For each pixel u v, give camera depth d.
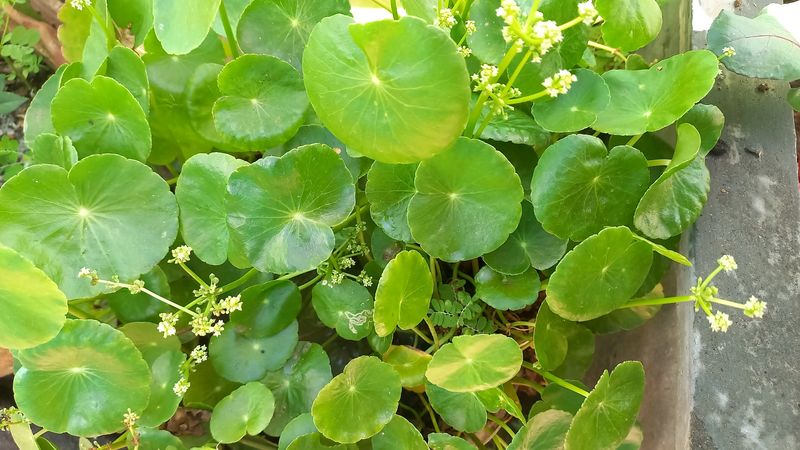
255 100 0.32
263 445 0.35
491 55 0.32
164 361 0.31
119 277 0.29
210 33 0.35
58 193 0.29
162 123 0.35
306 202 0.29
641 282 0.31
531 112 0.34
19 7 0.52
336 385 0.28
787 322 0.29
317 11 0.33
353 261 0.33
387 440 0.30
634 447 0.32
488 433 0.38
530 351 0.40
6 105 0.49
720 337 0.29
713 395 0.28
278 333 0.33
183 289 0.34
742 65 0.31
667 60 0.31
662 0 0.37
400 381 0.30
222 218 0.31
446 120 0.24
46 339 0.26
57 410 0.29
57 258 0.29
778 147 0.32
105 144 0.33
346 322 0.32
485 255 0.32
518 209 0.29
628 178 0.30
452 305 0.34
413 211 0.29
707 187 0.30
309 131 0.33
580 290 0.29
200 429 0.35
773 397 0.28
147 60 0.34
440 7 0.30
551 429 0.29
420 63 0.23
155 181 0.30
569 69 0.32
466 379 0.29
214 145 0.36
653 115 0.31
